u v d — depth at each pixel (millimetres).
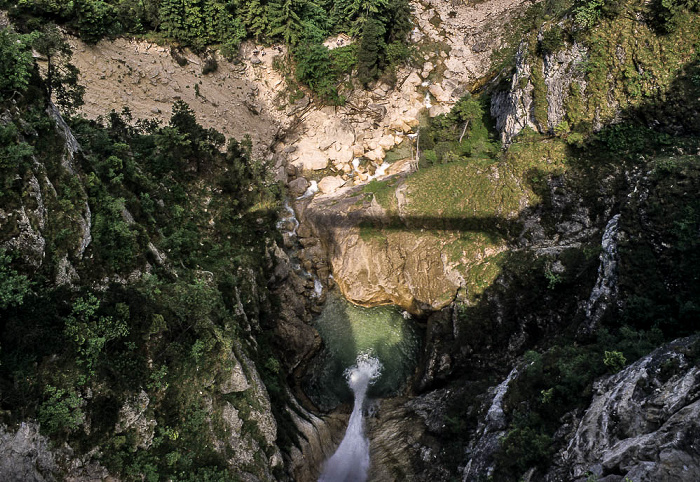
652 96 36562
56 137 21359
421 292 42312
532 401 24812
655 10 36188
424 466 30656
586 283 33625
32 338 16812
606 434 18609
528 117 44375
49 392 17109
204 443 22016
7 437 15305
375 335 42594
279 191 51906
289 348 37688
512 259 38562
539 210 39906
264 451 24688
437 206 43344
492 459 24703
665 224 26188
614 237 28953
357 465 32594
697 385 16344
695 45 35344
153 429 20250
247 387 24641
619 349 23672
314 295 45719
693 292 24734
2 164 17844
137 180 30312
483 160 44094
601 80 38281
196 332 23734
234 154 42438
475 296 38906
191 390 22484
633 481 15383
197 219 35812
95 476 17734
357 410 36969
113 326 19547
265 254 40094
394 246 44125
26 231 17953
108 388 18891
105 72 48562
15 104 19969
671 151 35562
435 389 37781
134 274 23141
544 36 40625
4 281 16562
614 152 37938
